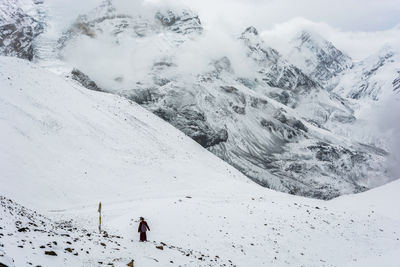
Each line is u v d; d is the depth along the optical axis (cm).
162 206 3988
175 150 8744
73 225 3550
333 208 5159
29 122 6012
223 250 3170
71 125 6744
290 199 6141
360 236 4016
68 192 5138
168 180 6719
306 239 3722
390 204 5100
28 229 1942
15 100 6294
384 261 3250
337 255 3509
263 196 6241
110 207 4825
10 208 2633
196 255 2717
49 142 5950
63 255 1688
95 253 1927
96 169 6031
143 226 2681
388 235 4112
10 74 6950
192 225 3569
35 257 1538
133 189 5894
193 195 5931
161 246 2469
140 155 7275
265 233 3688
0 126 5503
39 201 4572
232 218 3931
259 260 3114
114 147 7062
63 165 5669
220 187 6725
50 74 8281
